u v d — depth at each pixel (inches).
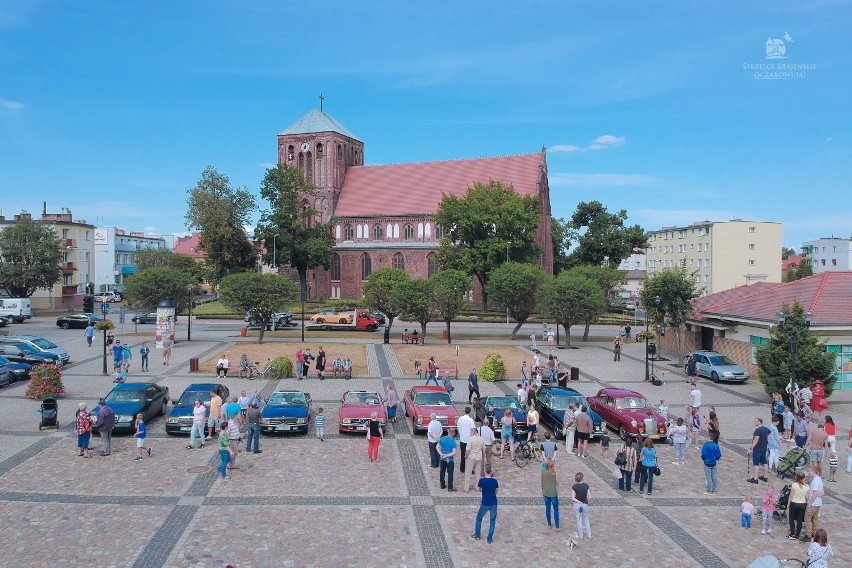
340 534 618.8
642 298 1775.3
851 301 1469.0
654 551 597.9
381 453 896.9
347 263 3789.4
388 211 3816.4
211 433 967.0
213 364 1590.8
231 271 3543.3
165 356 1620.3
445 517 670.5
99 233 4458.7
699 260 4106.8
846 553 601.0
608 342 2224.4
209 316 2898.6
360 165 4119.1
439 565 558.3
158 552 569.6
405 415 1134.4
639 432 973.2
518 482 794.8
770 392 1221.7
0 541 586.9
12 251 3090.6
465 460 818.8
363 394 1068.5
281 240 3250.5
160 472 797.9
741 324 1619.1
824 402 1104.2
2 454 862.5
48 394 1191.6
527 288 2199.8
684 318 1729.8
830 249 5241.1
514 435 984.9
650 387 1419.8
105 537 599.2
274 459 862.5
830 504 733.3
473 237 3061.0
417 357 1776.6
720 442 988.6
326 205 3914.9
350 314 2549.2
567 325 2032.5
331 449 916.6
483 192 3107.8
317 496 722.2
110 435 871.7
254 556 565.6
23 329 2491.4
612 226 3941.9
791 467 800.9
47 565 540.1
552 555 584.1
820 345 1219.2
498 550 592.1
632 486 781.3
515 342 2187.5
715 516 689.6
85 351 1835.6
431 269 3649.1
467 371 1588.3
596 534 634.8
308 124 3939.5
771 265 3914.9
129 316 2987.2
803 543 622.5
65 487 736.3
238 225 3538.4
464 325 2770.7
